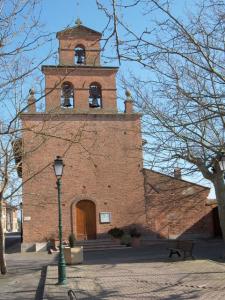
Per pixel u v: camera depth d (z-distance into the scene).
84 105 35.78
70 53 36.16
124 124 36.16
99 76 36.56
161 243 35.00
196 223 36.69
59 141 34.91
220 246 29.98
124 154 35.91
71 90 35.84
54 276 18.94
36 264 25.27
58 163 18.22
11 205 26.22
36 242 33.97
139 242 34.09
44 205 33.59
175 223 36.34
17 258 29.34
